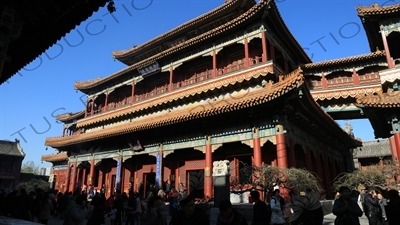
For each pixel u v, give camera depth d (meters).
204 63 35.94
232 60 33.47
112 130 36.31
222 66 33.97
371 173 25.67
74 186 43.56
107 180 40.31
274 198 12.34
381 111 25.16
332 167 37.50
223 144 27.30
